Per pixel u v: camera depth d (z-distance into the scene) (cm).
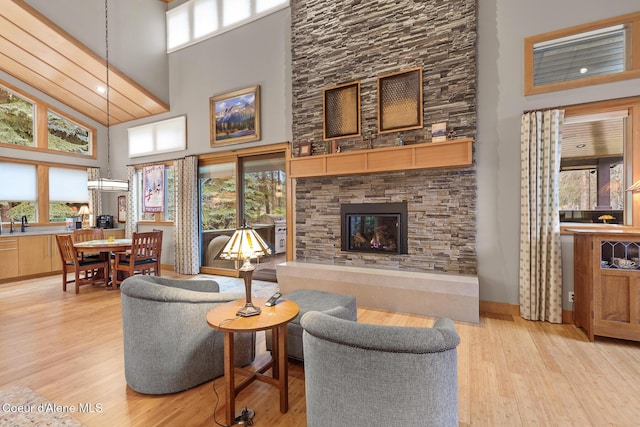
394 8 379
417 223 373
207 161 565
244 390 205
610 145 353
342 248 419
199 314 208
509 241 334
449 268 357
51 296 428
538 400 188
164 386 198
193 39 563
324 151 425
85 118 660
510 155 332
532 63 323
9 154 556
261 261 516
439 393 121
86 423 173
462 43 343
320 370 133
